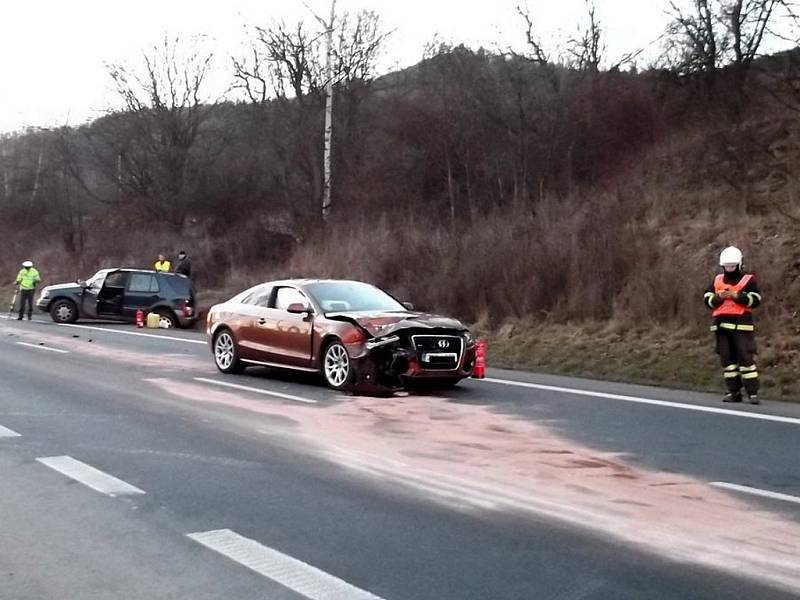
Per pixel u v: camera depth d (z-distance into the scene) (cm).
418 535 631
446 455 881
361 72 3709
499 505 705
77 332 2398
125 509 697
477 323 2092
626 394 1310
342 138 3541
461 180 3111
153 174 4384
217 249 3603
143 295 2728
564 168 2828
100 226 4688
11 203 5506
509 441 952
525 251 2166
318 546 608
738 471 821
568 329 1919
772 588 530
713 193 2266
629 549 600
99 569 567
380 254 2591
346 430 1009
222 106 4538
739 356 1246
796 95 2270
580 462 854
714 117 2600
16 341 2095
